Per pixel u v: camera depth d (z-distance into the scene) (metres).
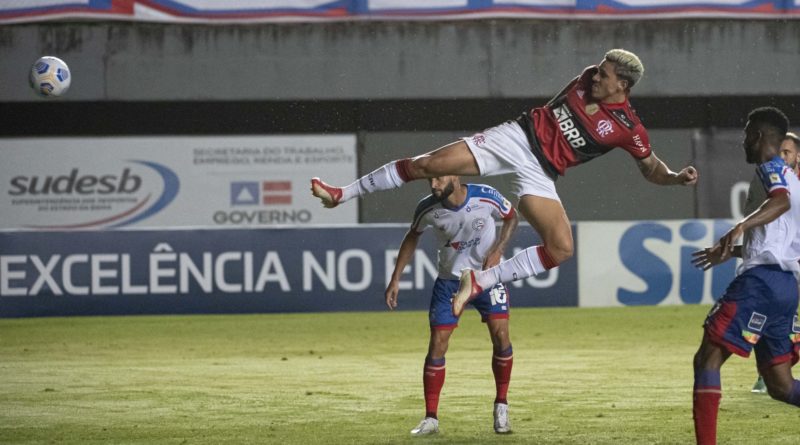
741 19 81.06
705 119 83.50
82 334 54.53
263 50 80.88
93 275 60.12
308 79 81.12
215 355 45.41
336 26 80.81
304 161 79.31
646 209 82.38
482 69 81.06
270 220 79.25
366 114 82.88
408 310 61.22
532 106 82.94
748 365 38.44
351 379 36.53
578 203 82.38
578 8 77.31
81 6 76.31
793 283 20.75
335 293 60.97
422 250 61.25
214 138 78.94
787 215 20.70
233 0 77.38
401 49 81.00
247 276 60.75
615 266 62.16
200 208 79.06
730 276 62.66
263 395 32.38
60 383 35.66
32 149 78.12
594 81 21.94
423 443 23.75
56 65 40.09
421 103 82.62
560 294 61.72
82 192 78.56
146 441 24.31
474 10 77.44
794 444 23.17
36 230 59.94
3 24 76.88
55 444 24.06
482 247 25.42
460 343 49.38
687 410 28.64
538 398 31.28
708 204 82.31
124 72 80.12
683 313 62.31
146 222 78.88
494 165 22.33
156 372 39.03
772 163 20.61
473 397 31.53
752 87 81.81
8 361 43.25
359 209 80.56
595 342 49.16
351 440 24.23
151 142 78.75
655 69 81.31
